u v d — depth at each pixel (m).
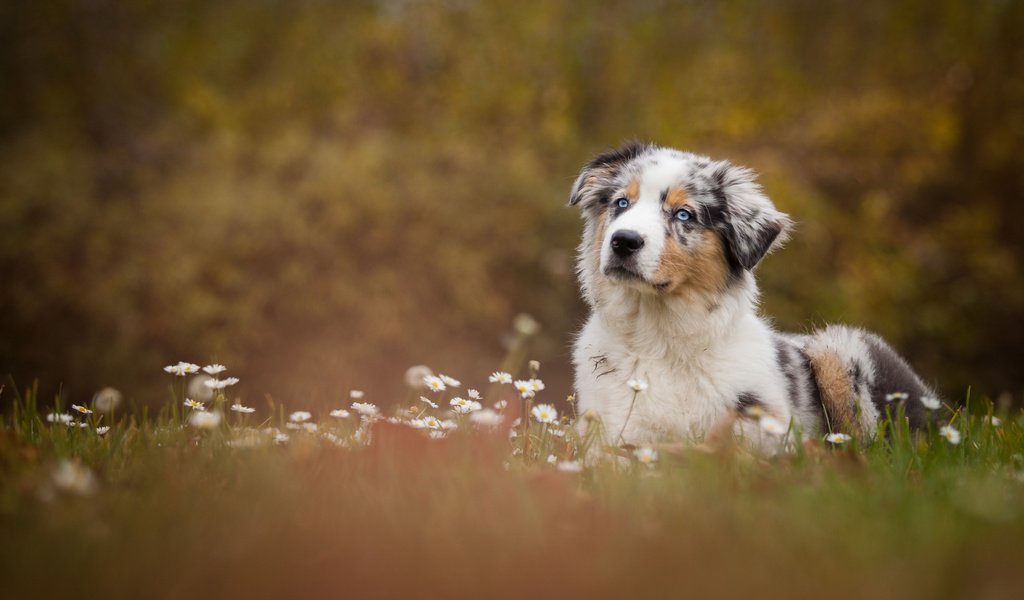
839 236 11.86
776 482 3.52
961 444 4.28
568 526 3.11
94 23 15.09
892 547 2.87
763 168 11.74
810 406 5.16
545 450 4.34
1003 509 3.18
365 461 3.70
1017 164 14.02
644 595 2.63
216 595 2.65
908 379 5.56
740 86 13.54
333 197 11.06
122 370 10.40
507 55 13.70
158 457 3.73
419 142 12.16
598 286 5.23
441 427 4.24
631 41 14.12
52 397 10.45
